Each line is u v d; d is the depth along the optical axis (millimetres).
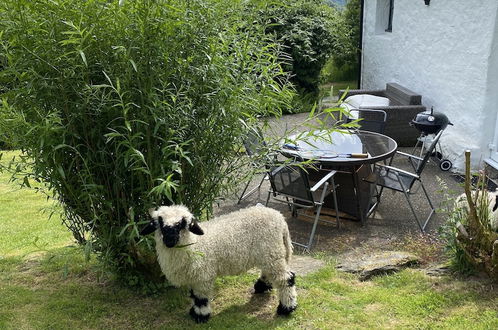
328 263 4121
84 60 2562
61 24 2871
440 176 6344
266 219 3352
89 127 3158
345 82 13977
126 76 2959
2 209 5879
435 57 7578
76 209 3418
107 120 3156
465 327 3119
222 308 3543
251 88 3346
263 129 3691
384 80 10008
